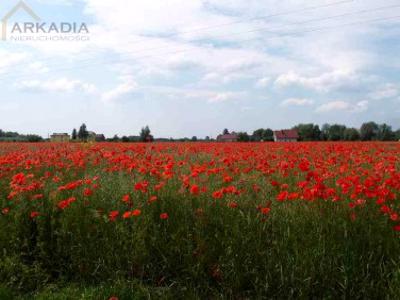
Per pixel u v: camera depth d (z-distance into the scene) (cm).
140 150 1471
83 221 656
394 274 492
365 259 531
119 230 614
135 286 569
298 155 1399
